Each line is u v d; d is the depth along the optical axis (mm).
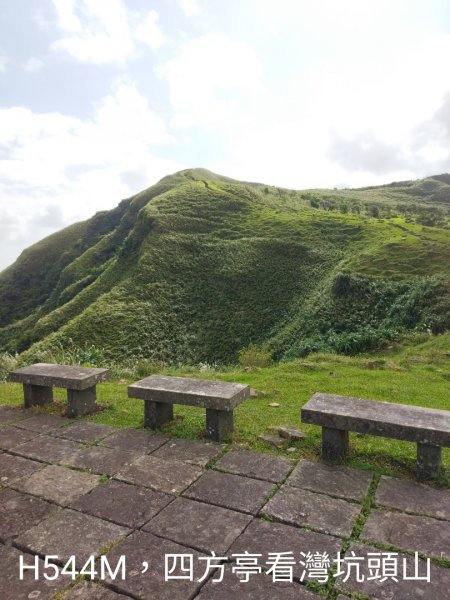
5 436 4348
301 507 2963
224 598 2205
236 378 7727
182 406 5156
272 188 83875
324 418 3555
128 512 2959
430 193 115688
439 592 2215
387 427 3340
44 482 3396
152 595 2229
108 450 3936
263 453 3803
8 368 10203
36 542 2668
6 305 71375
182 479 3381
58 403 5344
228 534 2697
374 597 2193
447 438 3146
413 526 2738
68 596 2244
